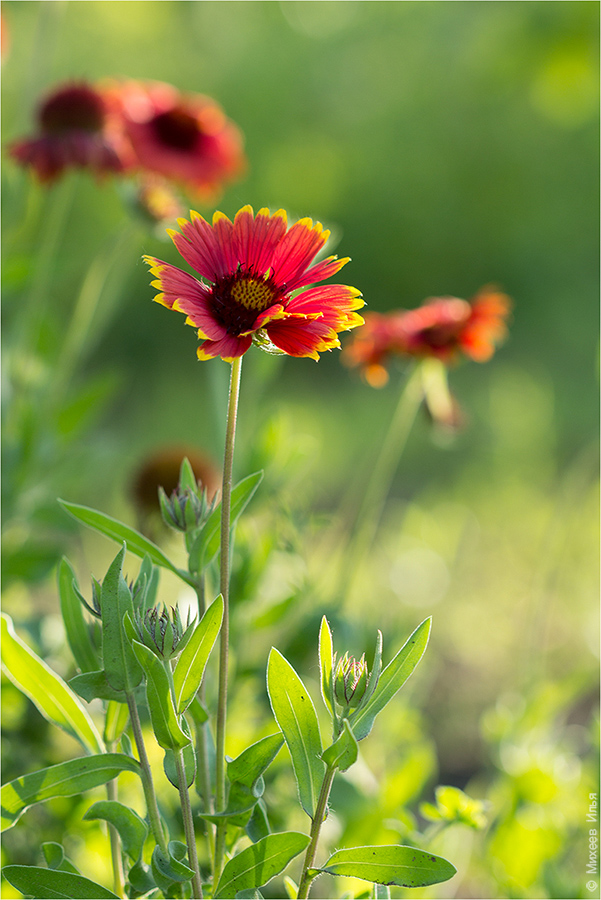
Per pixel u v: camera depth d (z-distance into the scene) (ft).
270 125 16.81
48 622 3.67
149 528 3.82
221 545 2.39
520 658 5.96
